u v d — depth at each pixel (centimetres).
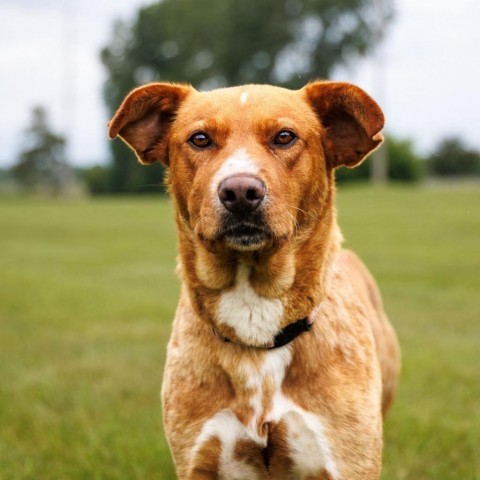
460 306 257
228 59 1416
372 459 117
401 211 687
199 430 117
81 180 1752
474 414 160
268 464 117
